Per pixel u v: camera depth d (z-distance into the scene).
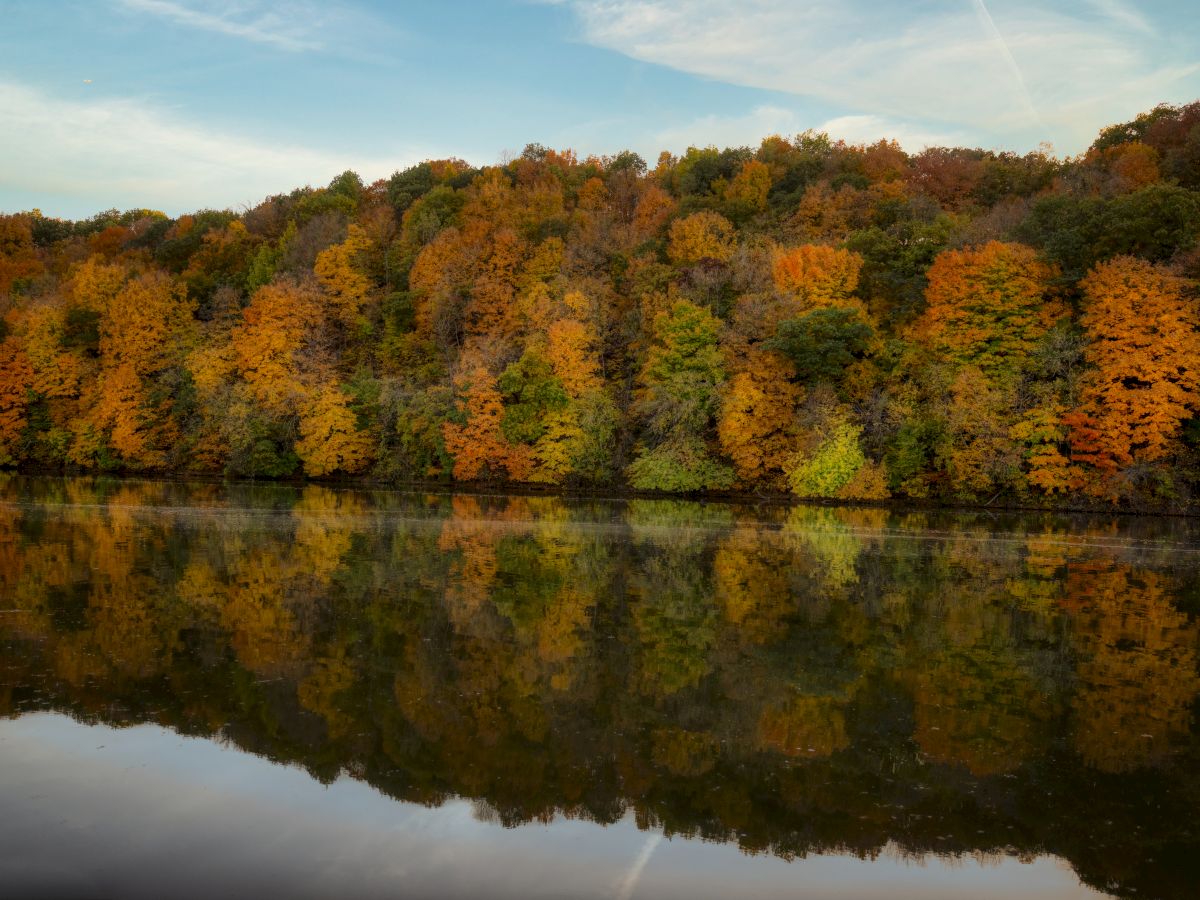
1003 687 16.30
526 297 64.75
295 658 16.98
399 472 61.56
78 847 9.86
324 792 11.47
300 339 66.75
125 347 70.38
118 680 15.44
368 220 88.44
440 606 21.45
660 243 70.06
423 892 9.23
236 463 63.03
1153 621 21.50
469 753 12.80
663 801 11.49
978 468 47.44
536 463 57.91
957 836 10.76
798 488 51.00
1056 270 49.12
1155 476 44.41
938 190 78.56
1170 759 13.09
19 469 73.12
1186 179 63.28
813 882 9.70
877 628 20.34
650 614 21.17
